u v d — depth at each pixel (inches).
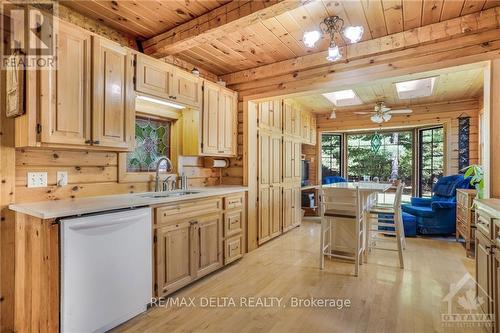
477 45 98.2
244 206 143.4
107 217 76.7
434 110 216.5
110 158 102.7
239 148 155.1
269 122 176.6
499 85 94.1
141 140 118.4
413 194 247.6
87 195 95.5
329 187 130.5
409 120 226.7
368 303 94.0
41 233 68.4
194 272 107.8
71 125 79.7
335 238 140.9
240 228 137.9
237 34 110.8
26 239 74.0
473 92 186.1
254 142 158.4
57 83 76.8
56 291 67.3
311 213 258.2
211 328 80.4
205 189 130.0
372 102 216.1
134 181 111.0
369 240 145.9
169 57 130.1
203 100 130.2
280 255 145.6
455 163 207.9
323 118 264.7
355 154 277.9
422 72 108.2
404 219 181.9
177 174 131.6
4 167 76.5
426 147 240.2
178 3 90.3
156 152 125.3
